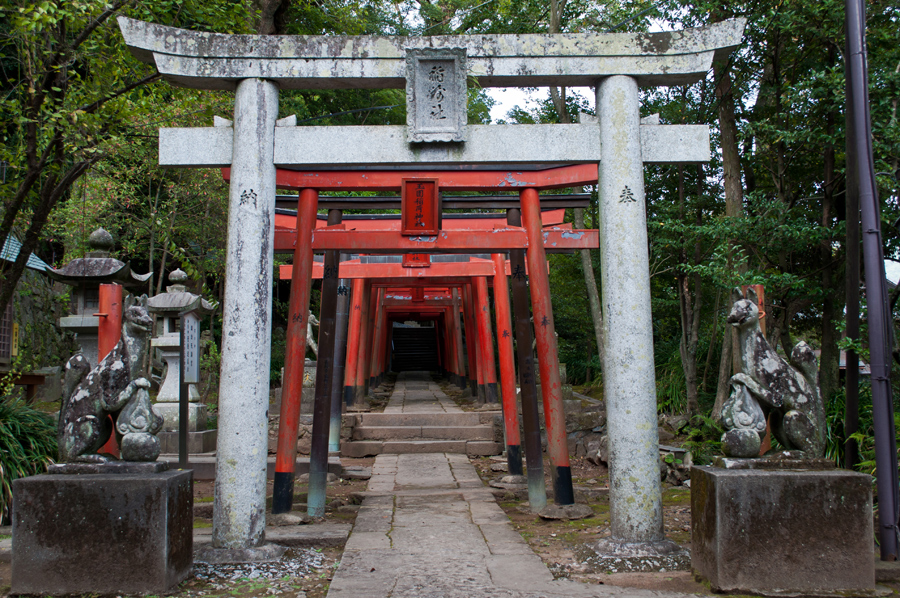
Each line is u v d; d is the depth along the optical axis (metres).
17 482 4.07
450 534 5.66
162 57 5.25
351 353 13.38
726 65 9.18
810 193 10.16
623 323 5.11
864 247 4.86
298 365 6.24
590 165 6.07
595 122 5.40
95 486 4.07
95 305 8.37
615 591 4.11
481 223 9.69
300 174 6.22
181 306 10.37
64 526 4.05
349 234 6.37
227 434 4.95
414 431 11.42
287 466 6.21
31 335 14.84
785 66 9.70
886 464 4.68
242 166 5.21
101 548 4.03
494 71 5.36
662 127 5.47
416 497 7.37
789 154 9.51
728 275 7.88
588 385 17.61
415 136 5.34
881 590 3.97
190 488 4.50
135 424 4.41
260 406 5.05
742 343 4.48
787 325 9.56
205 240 14.46
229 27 7.32
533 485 6.82
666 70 5.33
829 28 7.88
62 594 3.99
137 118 9.70
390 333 22.73
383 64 5.41
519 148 5.38
